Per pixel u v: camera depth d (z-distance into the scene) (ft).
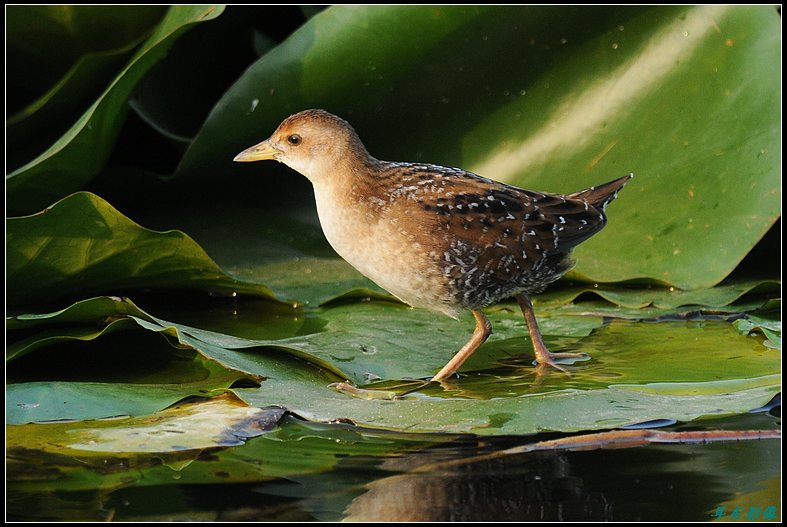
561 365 26.99
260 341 26.55
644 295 32.14
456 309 28.32
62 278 28.86
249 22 42.14
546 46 36.58
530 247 27.84
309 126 28.99
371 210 27.91
